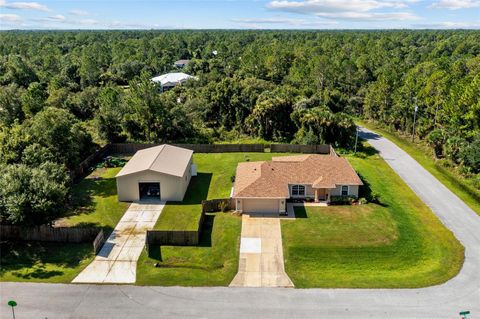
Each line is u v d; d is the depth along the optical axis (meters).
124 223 31.39
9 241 28.48
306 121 52.91
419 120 57.66
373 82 85.62
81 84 89.62
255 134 58.75
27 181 27.30
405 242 28.27
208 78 77.69
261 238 28.92
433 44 157.50
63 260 26.25
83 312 21.11
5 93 61.41
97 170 43.81
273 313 21.08
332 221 31.33
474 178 40.59
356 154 49.62
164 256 26.73
